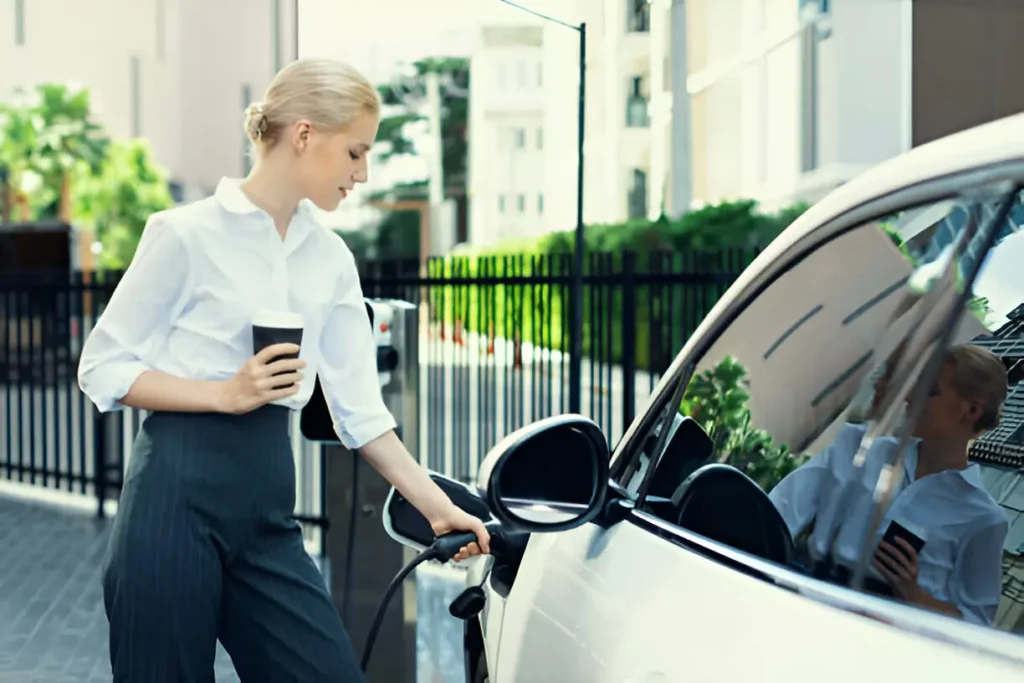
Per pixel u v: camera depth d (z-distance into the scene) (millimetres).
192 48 86875
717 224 16438
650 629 1770
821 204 1863
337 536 4684
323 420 2721
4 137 70500
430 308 8844
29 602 6816
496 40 44531
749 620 1561
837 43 19844
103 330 2418
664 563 1881
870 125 19500
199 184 88688
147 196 72375
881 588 1457
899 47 19078
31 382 10594
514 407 8234
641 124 27562
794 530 1681
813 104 20828
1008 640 1200
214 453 2371
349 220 42000
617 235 17188
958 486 1501
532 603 2297
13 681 5445
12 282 10586
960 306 1571
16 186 70688
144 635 2352
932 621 1302
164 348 2453
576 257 3818
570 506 2143
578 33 3752
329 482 4691
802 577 1586
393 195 43500
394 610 4641
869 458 1629
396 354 4617
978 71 12961
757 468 1827
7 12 86000
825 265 1804
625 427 7281
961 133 1622
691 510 1943
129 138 86688
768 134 23078
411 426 4723
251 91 87125
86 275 10391
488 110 44438
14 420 14891
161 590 2342
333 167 2467
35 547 8312
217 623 2453
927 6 13094
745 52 24047
